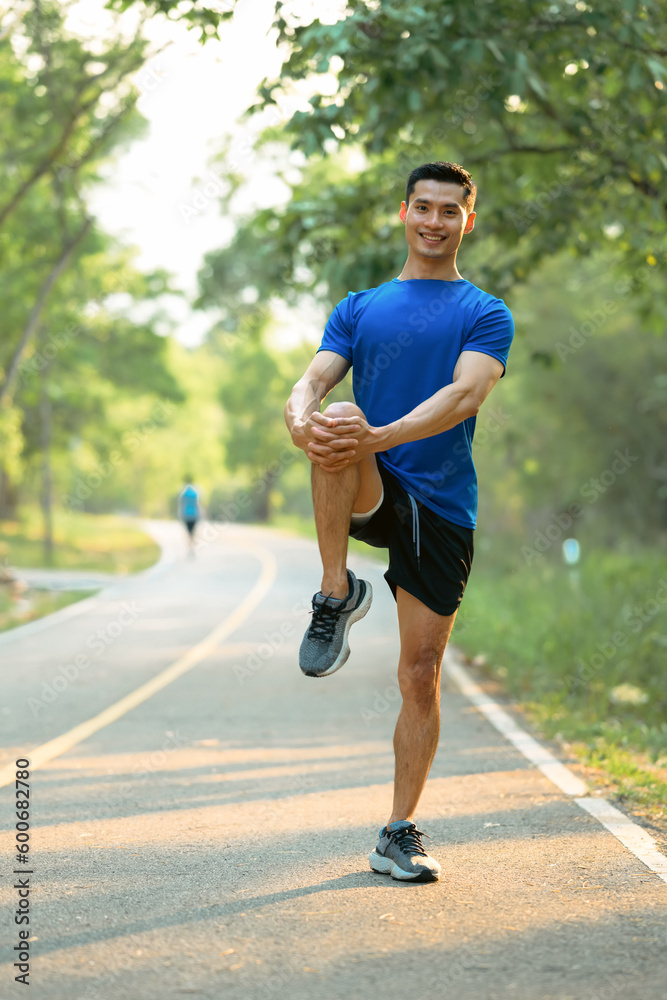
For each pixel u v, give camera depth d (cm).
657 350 3145
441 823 698
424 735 558
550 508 4175
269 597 3091
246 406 8662
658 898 517
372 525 552
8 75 2498
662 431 3403
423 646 549
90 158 2719
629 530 3531
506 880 552
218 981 419
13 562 4650
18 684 1554
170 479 11000
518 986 410
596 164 1455
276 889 541
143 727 1186
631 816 719
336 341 557
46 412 4712
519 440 3584
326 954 446
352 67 1212
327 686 1523
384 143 1298
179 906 515
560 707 1284
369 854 612
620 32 1177
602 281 2992
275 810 751
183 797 805
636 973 420
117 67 2412
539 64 1281
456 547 550
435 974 423
